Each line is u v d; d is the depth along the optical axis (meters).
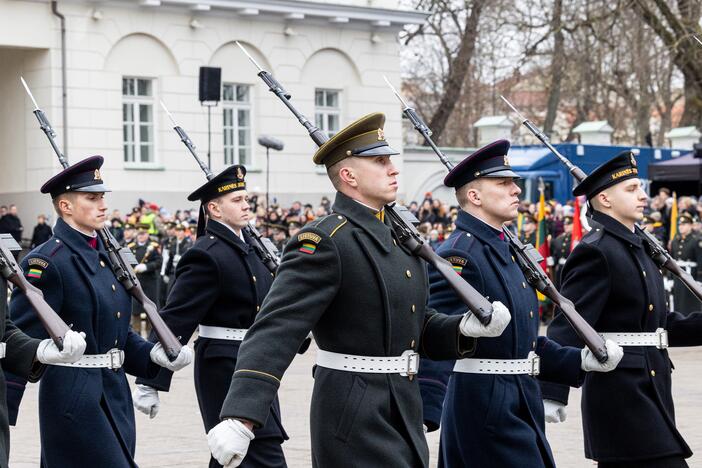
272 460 10.80
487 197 9.66
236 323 11.66
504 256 9.61
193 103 39.66
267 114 41.34
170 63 39.28
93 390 10.23
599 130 44.59
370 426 7.74
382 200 7.99
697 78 43.44
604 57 56.91
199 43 39.75
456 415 9.44
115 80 38.19
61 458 10.12
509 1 53.25
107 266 10.66
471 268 9.48
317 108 42.59
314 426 7.92
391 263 7.93
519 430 9.25
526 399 9.38
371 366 7.85
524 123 11.22
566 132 69.81
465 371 9.39
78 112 37.56
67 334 9.20
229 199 11.88
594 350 9.36
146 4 38.22
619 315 10.36
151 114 39.16
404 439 7.85
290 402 17.88
